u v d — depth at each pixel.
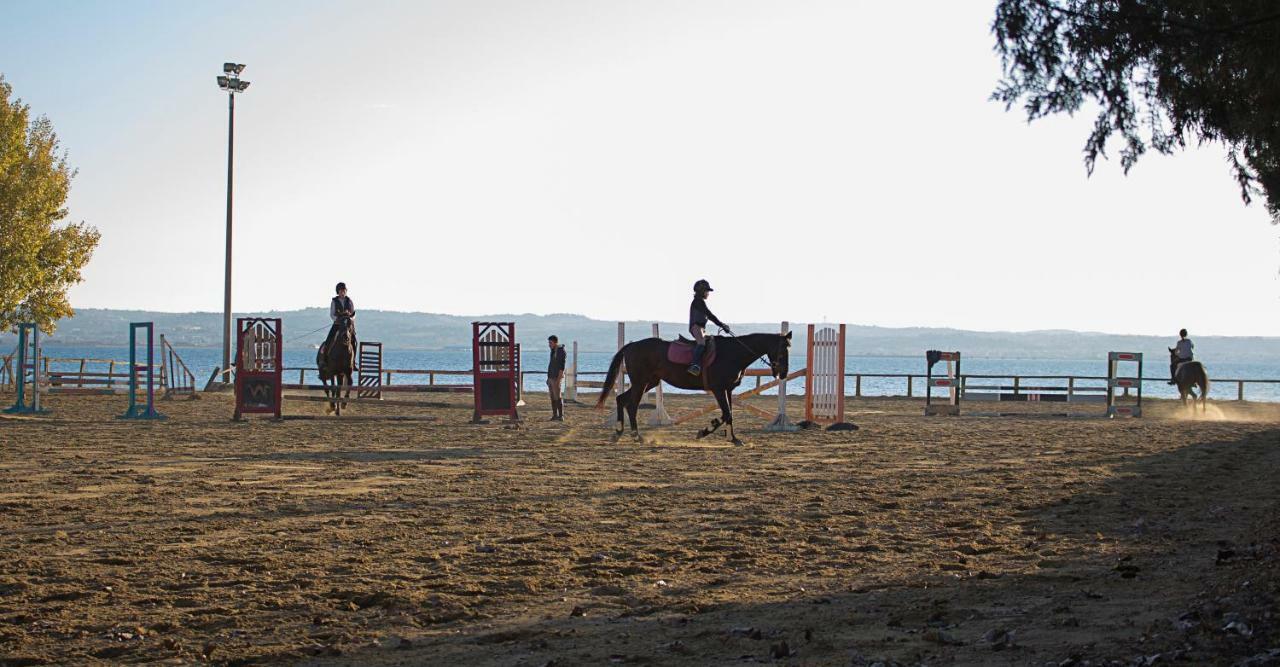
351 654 7.10
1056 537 11.20
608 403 38.03
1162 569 9.45
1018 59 8.20
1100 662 6.38
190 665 6.87
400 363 187.12
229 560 9.98
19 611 8.13
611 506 13.40
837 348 26.88
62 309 44.00
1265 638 6.69
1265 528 11.42
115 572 9.47
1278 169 9.89
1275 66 7.98
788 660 6.78
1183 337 36.56
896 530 11.74
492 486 15.28
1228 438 24.78
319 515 12.66
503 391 27.94
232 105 43.69
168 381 39.81
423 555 10.23
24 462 18.09
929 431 26.53
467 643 7.36
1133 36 8.06
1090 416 33.97
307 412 32.25
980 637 7.22
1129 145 8.47
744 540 11.08
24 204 41.97
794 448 21.53
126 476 16.23
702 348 22.36
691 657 6.90
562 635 7.51
